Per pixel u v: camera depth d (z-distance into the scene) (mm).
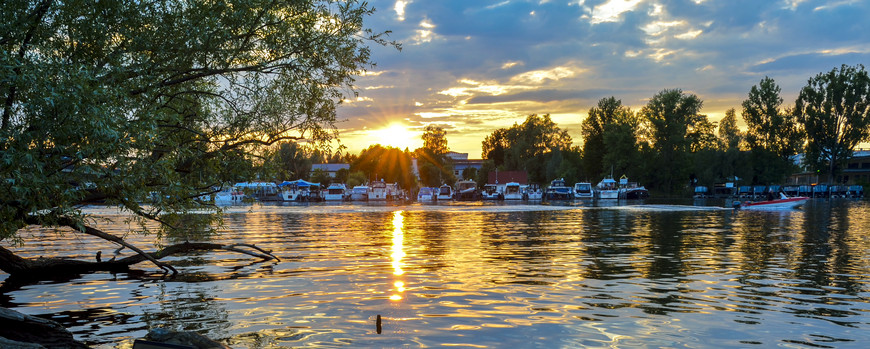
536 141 142125
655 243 23375
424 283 13547
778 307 10945
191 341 7148
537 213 52531
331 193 101438
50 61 9820
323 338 8734
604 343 8523
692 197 107000
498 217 45625
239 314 10352
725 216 46250
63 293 12477
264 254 19141
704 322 9750
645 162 107312
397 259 18125
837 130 99312
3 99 9352
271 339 8672
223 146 13906
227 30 12023
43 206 10016
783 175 106188
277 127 13984
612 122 113312
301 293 12328
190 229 14547
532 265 16688
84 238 25656
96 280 14188
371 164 127938
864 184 111750
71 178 9938
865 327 9477
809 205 71125
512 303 11266
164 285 13414
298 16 13289
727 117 159875
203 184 13992
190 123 14320
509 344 8445
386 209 62969
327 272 15359
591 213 52219
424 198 104062
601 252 20141
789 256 18938
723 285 13344
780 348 8328
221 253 19922
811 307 10945
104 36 11344
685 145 106438
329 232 29688
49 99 8773
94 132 9180
